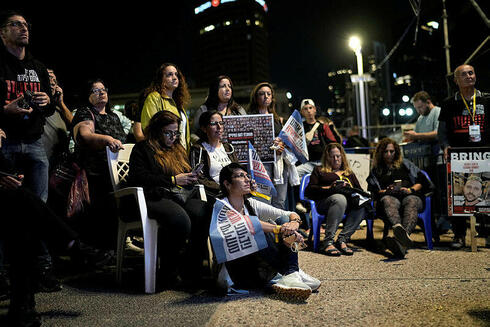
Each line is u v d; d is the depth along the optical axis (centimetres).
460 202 435
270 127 460
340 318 239
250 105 508
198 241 324
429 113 593
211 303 274
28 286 223
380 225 676
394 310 250
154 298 291
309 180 512
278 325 229
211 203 338
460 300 266
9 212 218
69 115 425
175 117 341
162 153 332
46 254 312
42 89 326
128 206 321
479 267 362
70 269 392
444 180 562
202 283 326
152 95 414
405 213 455
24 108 292
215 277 308
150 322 238
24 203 219
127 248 460
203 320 238
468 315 237
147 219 309
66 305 275
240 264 296
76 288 322
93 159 384
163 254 317
